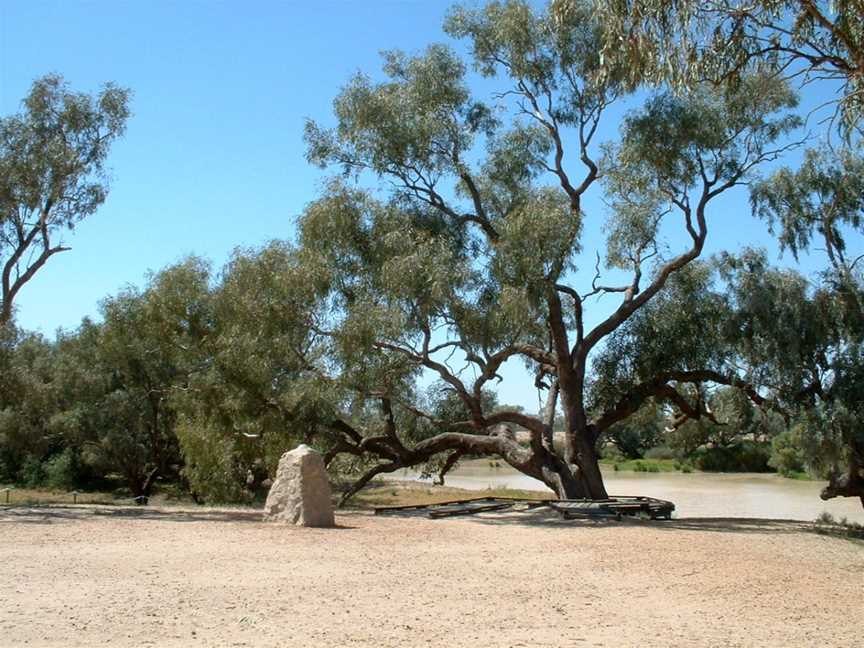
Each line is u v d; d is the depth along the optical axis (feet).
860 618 33.14
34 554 41.39
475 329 74.08
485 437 88.74
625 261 89.40
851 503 138.31
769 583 40.24
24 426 151.64
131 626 27.09
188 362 104.63
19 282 81.25
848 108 38.96
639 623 30.71
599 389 92.84
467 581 37.86
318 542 48.67
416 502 134.00
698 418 95.04
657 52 38.58
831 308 80.69
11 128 79.66
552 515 74.54
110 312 133.90
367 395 79.97
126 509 74.64
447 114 82.33
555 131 84.12
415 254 74.23
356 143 80.28
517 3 81.25
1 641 24.64
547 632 28.71
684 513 118.01
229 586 34.32
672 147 77.97
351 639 26.63
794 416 80.12
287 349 78.84
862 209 82.74
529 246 71.67
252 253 83.82
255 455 105.19
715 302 88.38
